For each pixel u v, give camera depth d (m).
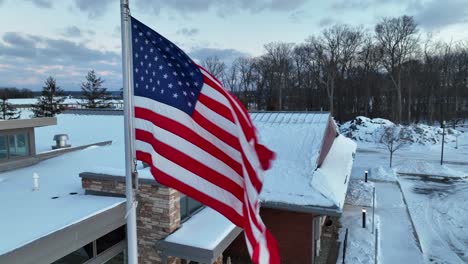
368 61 56.12
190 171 4.53
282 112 17.45
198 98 4.72
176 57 4.76
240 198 4.56
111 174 8.45
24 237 5.92
